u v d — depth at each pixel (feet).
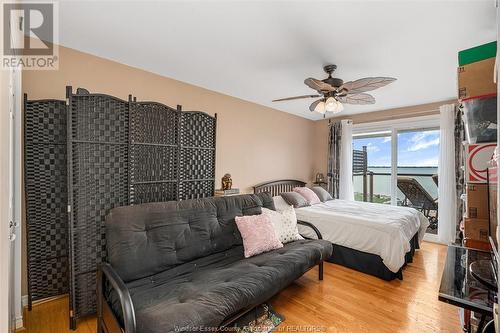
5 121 2.93
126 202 7.01
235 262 6.94
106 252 5.96
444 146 12.44
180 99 10.44
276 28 6.42
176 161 8.31
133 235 5.91
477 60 4.63
